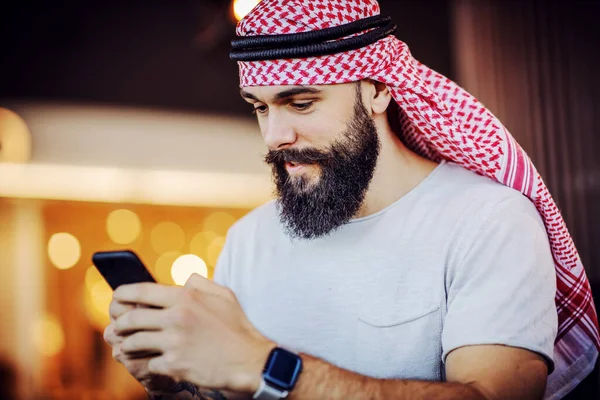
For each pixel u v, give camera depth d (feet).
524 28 11.25
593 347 5.03
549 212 4.66
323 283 4.80
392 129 5.18
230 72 16.57
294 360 3.66
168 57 16.24
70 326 17.43
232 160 16.85
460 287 4.33
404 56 4.72
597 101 10.18
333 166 4.52
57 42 15.76
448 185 4.75
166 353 3.53
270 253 5.12
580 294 4.92
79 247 17.37
